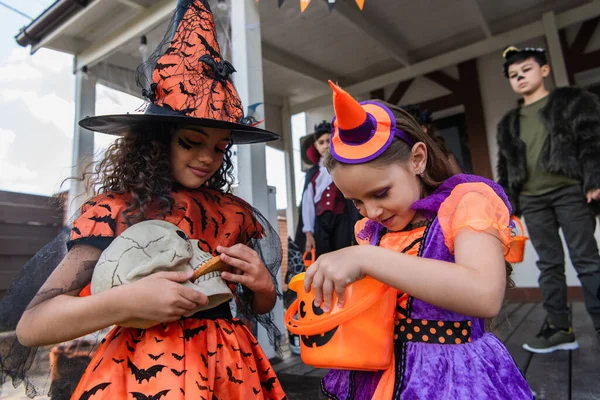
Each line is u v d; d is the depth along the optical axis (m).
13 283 0.84
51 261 0.86
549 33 3.62
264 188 1.97
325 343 0.74
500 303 0.67
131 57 3.60
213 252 0.96
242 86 2.02
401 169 0.80
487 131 4.26
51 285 0.80
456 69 4.48
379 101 0.89
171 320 0.75
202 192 1.05
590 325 2.45
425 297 0.68
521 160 2.15
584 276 1.95
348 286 0.73
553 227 2.09
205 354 0.82
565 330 1.98
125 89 3.50
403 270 0.69
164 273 0.76
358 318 0.73
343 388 0.92
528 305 3.46
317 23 3.67
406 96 4.75
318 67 4.54
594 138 1.89
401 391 0.75
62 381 1.00
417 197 0.84
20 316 0.81
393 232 0.93
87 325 0.75
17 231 3.07
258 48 2.09
